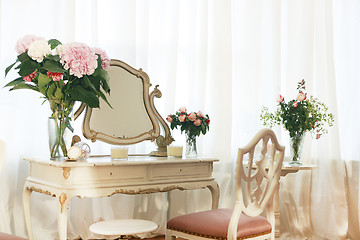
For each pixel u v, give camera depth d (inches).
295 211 154.3
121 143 123.8
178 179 116.6
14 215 129.1
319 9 157.5
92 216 136.9
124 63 126.7
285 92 154.9
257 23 151.4
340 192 154.8
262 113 152.2
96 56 106.3
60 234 98.8
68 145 109.8
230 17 147.9
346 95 159.5
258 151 124.1
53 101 107.2
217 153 146.8
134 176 109.0
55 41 113.0
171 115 126.0
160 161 111.7
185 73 146.4
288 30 154.6
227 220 97.4
